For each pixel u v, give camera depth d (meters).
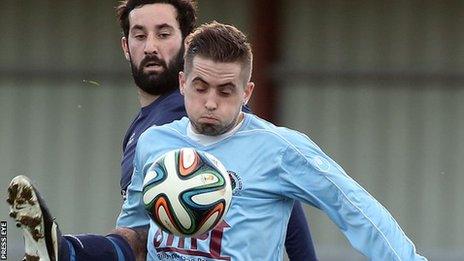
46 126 41.78
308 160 18.28
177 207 17.56
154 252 18.78
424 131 41.03
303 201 18.42
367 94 41.12
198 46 17.95
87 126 41.72
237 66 17.91
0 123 41.81
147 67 21.59
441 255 40.22
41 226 17.84
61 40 41.56
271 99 40.59
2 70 41.56
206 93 17.97
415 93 41.06
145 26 21.64
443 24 40.72
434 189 41.00
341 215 18.08
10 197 17.73
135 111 41.59
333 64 40.91
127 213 19.88
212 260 18.28
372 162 41.22
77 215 41.72
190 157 17.83
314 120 41.06
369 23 40.88
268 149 18.48
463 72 40.66
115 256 19.27
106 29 41.41
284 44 40.69
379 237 17.72
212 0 40.47
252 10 40.41
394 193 41.16
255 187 18.34
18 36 41.59
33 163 41.81
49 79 41.66
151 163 18.89
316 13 40.78
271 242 18.42
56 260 18.11
